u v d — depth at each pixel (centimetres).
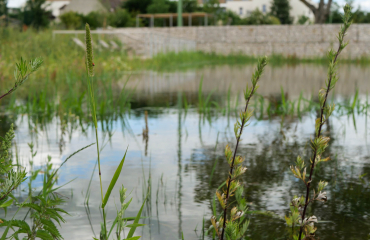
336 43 2981
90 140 401
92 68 145
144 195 244
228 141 400
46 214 149
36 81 1023
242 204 191
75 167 304
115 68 1459
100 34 2319
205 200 236
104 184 265
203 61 2655
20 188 255
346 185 264
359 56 2891
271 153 351
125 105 659
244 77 1340
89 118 536
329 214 215
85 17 3234
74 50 1642
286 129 464
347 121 513
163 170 298
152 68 1762
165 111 602
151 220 208
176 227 199
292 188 258
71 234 189
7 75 1024
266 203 232
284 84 1095
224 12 5672
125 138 412
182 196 243
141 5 5066
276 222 205
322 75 1471
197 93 849
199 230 195
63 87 902
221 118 543
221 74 1491
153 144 385
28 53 1336
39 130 451
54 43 1609
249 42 3178
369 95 803
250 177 282
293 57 2864
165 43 2572
